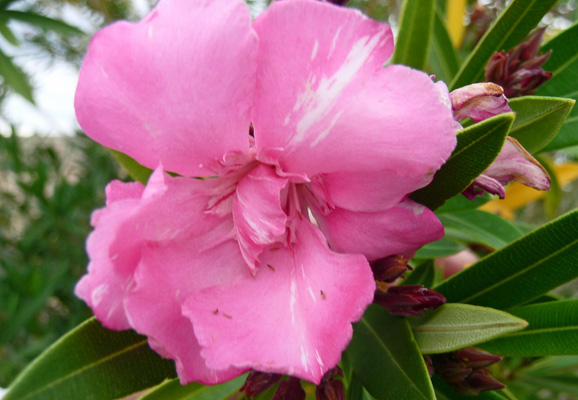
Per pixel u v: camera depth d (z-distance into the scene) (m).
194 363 0.07
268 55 0.06
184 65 0.06
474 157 0.08
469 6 0.27
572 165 0.20
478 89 0.08
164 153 0.07
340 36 0.06
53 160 0.26
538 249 0.10
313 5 0.06
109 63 0.07
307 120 0.07
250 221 0.07
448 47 0.17
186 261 0.08
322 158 0.07
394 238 0.08
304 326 0.07
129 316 0.07
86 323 0.09
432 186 0.09
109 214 0.06
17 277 0.22
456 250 0.15
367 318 0.10
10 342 0.23
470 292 0.11
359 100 0.06
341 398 0.08
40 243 0.26
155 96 0.07
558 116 0.09
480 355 0.10
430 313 0.09
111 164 0.27
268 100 0.07
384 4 0.29
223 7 0.06
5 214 0.27
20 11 0.22
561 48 0.12
